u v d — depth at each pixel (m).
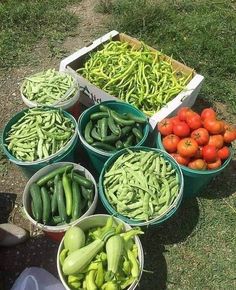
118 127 1.10
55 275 1.04
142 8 1.65
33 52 1.56
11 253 1.07
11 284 1.02
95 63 1.29
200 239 1.09
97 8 1.71
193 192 1.13
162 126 1.07
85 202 1.00
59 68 1.41
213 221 1.12
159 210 0.98
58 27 1.64
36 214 0.97
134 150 1.07
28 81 1.23
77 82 1.24
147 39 1.57
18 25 1.63
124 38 1.37
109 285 0.83
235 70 1.44
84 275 0.86
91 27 1.65
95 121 1.14
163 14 1.63
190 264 1.04
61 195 0.99
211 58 1.48
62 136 1.10
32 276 0.92
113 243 0.86
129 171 1.02
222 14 1.65
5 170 1.22
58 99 1.18
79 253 0.85
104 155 1.07
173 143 1.04
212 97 1.38
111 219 0.92
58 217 0.98
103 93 1.22
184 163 1.04
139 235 1.08
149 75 1.25
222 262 1.05
